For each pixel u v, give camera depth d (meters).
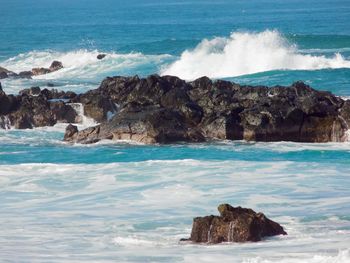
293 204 63.06
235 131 90.56
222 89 102.06
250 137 90.06
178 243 53.50
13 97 102.31
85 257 51.00
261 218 53.91
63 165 77.88
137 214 61.62
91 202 65.75
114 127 91.38
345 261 46.81
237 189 67.94
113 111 101.94
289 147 87.44
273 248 50.84
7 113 101.44
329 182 70.19
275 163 77.81
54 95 109.94
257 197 65.38
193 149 86.56
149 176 73.06
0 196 68.38
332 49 176.50
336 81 129.50
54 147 89.38
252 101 95.06
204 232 53.59
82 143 90.50
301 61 145.50
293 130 90.56
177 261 49.44
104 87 107.44
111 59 164.88
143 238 55.25
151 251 51.94
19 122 100.19
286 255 49.12
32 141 92.88
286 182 70.19
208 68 148.25
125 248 53.00
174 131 89.88
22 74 155.75
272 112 91.00
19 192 69.50
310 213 60.12
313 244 51.41
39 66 177.75
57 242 54.97
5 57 197.00
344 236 53.28
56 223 59.91
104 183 71.38
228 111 92.25
